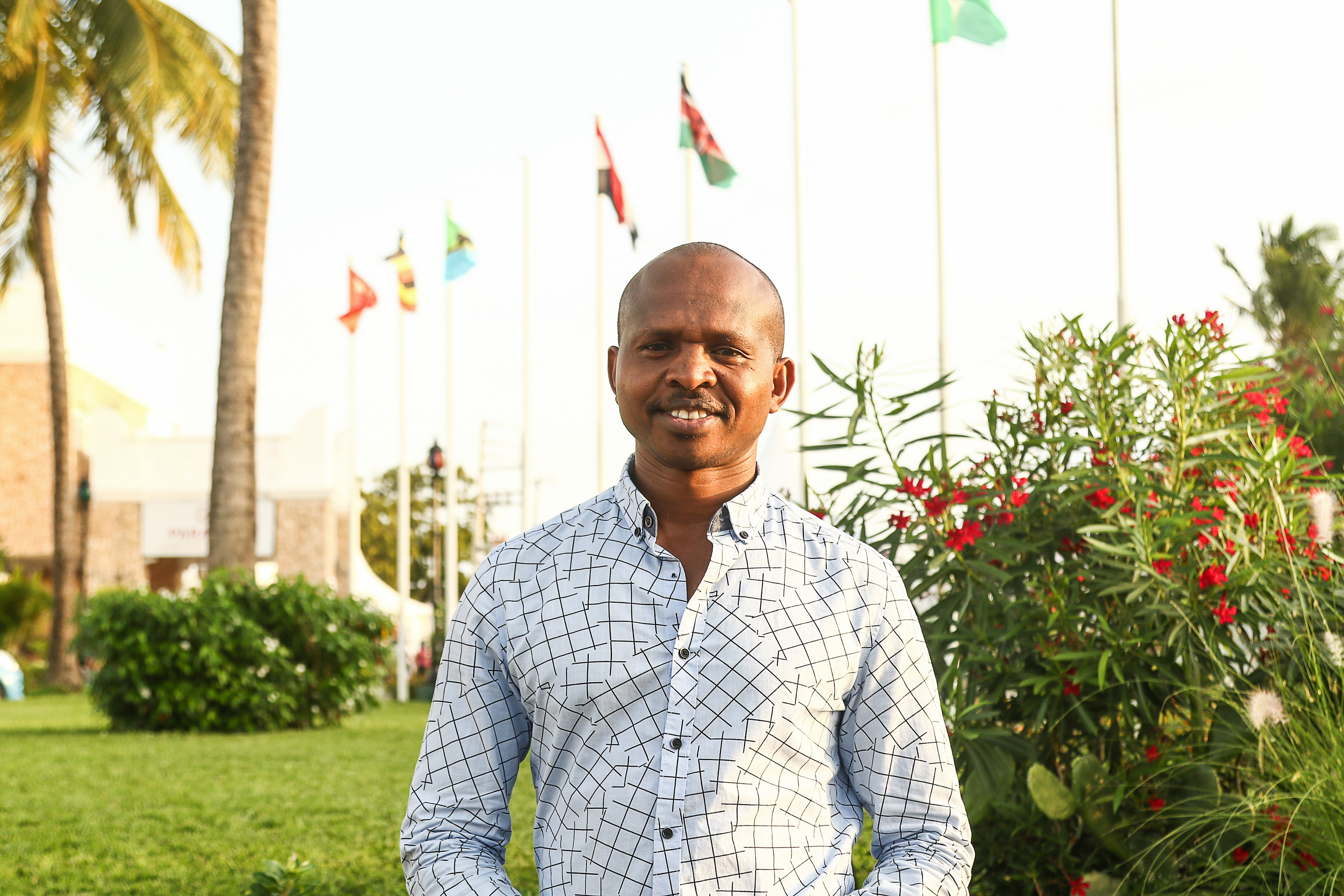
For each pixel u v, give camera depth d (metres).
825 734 1.49
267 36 11.35
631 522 1.53
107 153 18.33
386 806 6.59
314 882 4.30
